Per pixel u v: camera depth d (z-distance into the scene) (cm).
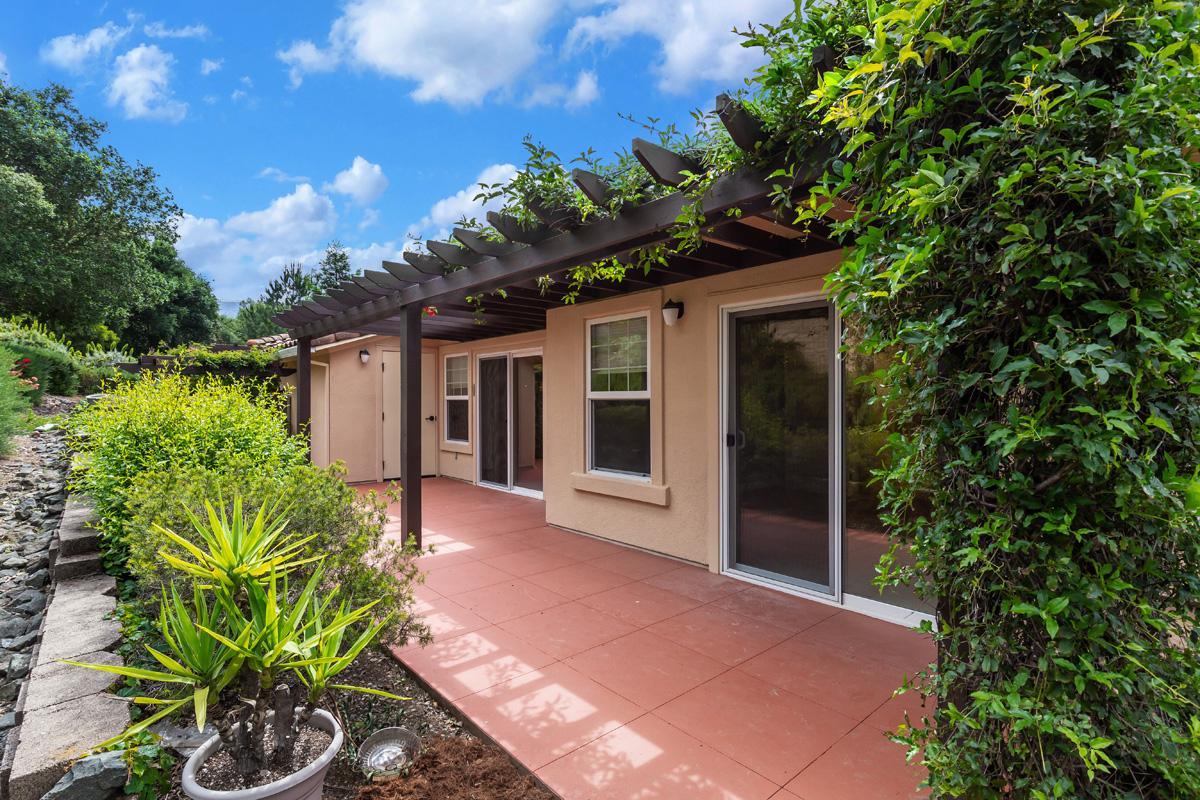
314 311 660
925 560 163
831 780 223
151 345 2316
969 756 146
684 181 268
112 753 205
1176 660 138
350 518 323
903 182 148
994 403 148
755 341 454
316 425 967
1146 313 127
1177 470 136
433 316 686
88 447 523
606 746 245
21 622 335
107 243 1862
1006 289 136
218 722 245
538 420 902
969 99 150
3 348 805
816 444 419
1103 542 130
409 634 330
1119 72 136
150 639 288
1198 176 130
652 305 514
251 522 296
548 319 634
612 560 511
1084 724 127
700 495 487
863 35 167
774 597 420
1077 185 125
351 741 251
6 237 1555
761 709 273
